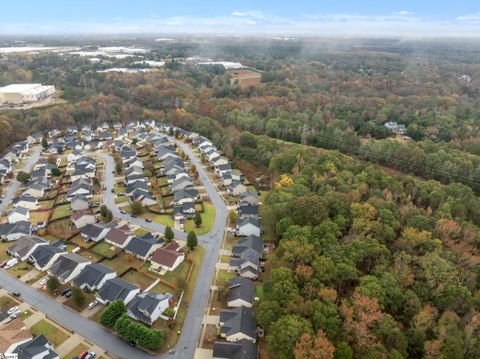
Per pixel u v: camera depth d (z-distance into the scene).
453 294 69.06
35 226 107.19
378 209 93.69
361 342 59.41
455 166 131.12
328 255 77.19
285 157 138.12
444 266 72.81
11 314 73.38
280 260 78.50
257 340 68.25
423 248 82.25
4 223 109.44
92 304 76.19
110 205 120.25
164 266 87.81
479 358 59.12
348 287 76.69
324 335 59.38
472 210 99.12
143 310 71.31
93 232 100.12
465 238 86.31
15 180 141.12
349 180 113.75
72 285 82.75
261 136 169.75
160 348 66.31
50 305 76.88
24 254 91.44
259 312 67.31
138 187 124.88
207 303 77.62
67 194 124.06
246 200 119.19
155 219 111.94
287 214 96.75
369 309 63.19
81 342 67.81
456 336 60.47
